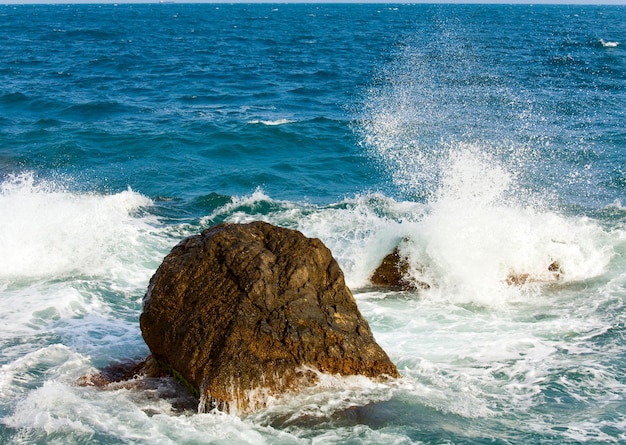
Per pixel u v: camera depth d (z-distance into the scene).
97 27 89.81
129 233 12.05
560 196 14.72
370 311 9.03
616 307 9.04
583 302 9.28
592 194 14.92
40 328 8.59
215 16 140.88
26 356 7.66
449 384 6.99
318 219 13.08
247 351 6.50
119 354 7.92
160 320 6.93
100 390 6.89
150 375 7.14
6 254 10.70
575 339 8.12
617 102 26.42
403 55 45.69
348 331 6.84
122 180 16.47
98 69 40.53
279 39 67.25
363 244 10.99
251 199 14.59
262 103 28.09
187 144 19.69
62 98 28.56
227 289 6.78
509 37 58.91
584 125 21.92
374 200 14.52
